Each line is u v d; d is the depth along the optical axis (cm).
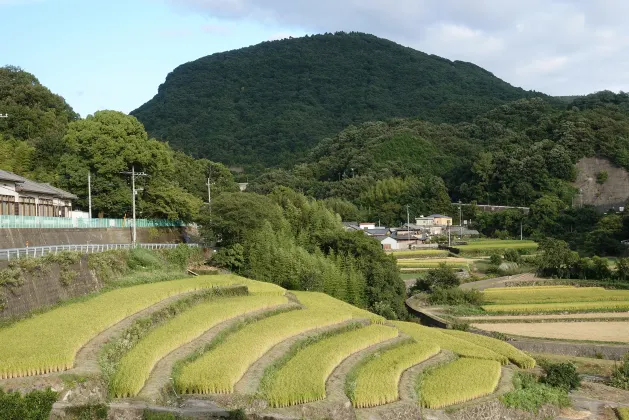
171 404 3719
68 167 8750
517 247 15862
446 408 4650
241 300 6575
